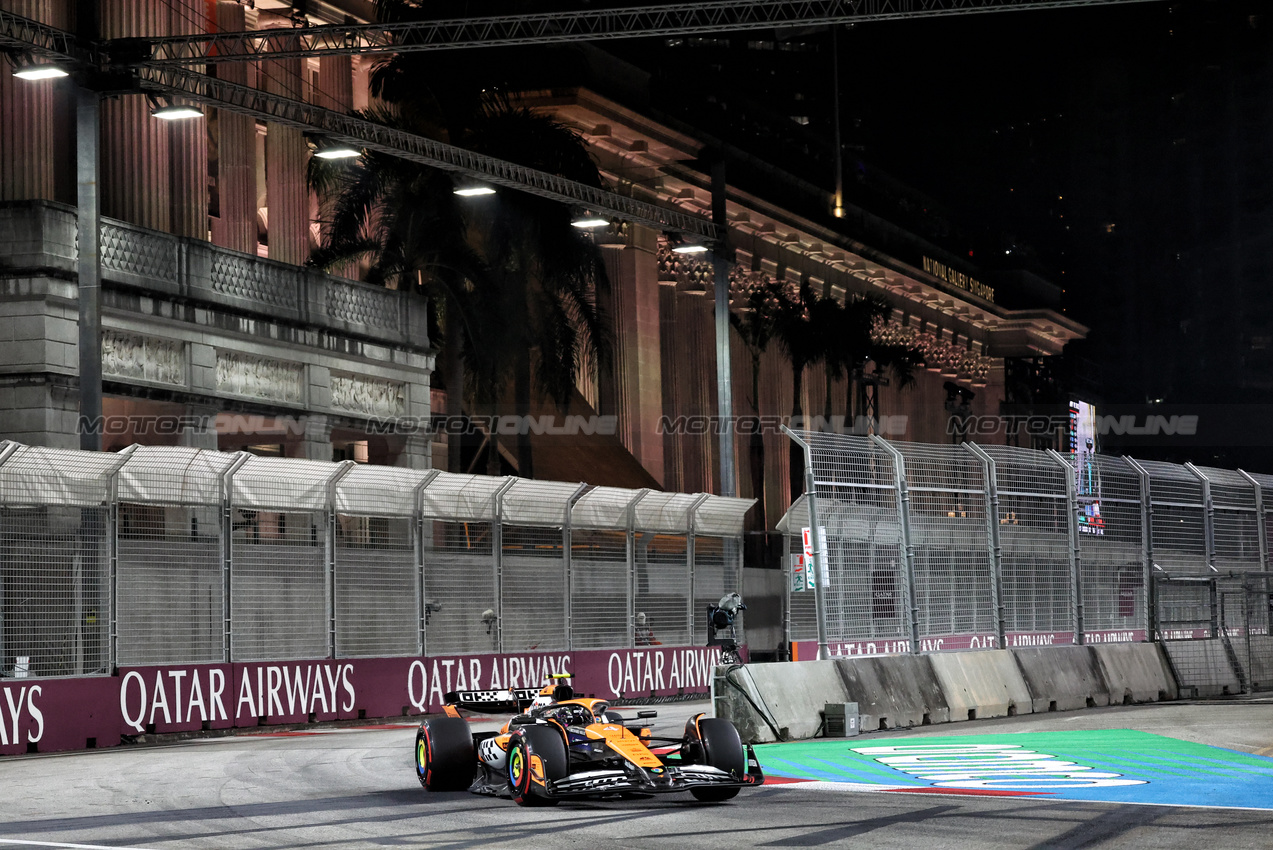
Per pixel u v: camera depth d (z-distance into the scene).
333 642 54.94
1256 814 25.78
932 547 49.44
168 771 36.91
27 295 73.94
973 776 32.81
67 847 23.30
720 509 73.88
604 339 111.94
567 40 62.94
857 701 44.81
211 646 51.47
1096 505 57.66
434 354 102.88
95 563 47.50
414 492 58.16
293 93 126.19
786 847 22.22
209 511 52.78
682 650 70.31
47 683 44.81
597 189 77.88
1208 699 57.78
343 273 117.19
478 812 27.41
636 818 26.03
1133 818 25.27
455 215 103.00
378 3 104.69
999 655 51.12
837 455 45.81
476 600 60.97
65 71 57.31
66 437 74.69
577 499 65.38
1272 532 68.81
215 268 84.50
